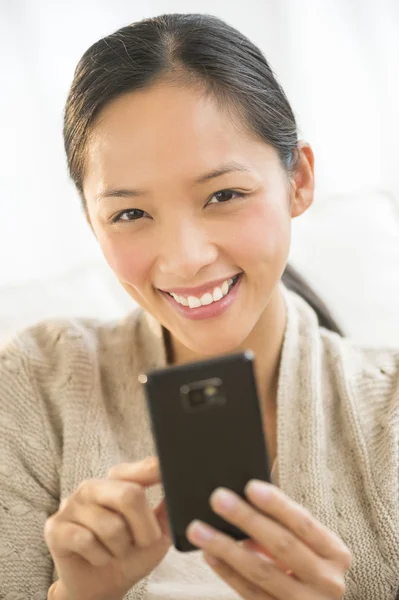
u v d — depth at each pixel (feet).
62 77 5.82
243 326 2.63
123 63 2.46
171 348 3.16
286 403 2.92
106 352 3.21
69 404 3.06
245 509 1.90
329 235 4.58
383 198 4.80
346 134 6.05
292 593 2.02
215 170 2.41
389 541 2.70
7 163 5.84
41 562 2.90
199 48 2.49
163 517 2.30
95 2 5.79
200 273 2.49
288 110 2.77
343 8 5.91
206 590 2.74
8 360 3.15
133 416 3.08
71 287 4.68
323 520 2.74
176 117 2.41
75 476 2.94
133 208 2.49
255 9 5.92
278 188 2.60
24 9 5.73
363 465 2.81
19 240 5.92
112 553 2.26
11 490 2.95
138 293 2.73
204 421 1.86
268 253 2.55
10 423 3.04
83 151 2.59
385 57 5.98
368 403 2.95
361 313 4.32
